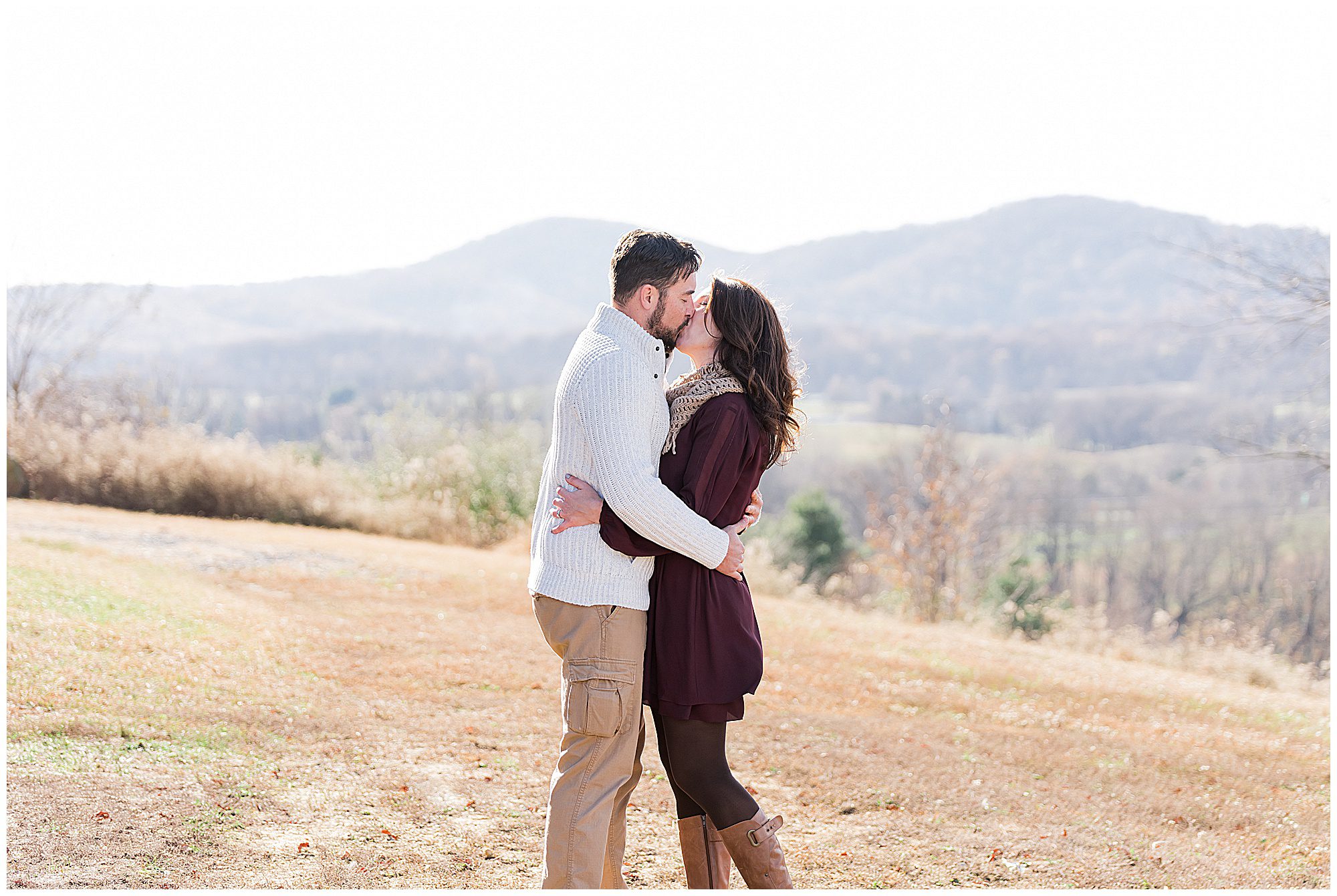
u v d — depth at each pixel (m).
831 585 20.31
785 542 24.70
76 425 14.99
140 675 4.87
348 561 9.84
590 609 2.59
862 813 4.00
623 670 2.60
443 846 3.26
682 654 2.64
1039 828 3.95
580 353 2.66
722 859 2.78
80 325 18.19
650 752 4.66
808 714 5.69
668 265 2.64
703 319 2.76
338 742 4.34
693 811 2.79
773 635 8.34
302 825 3.35
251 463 13.85
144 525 10.88
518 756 4.35
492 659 6.29
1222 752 5.66
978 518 20.23
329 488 14.27
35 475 12.98
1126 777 4.91
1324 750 5.91
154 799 3.41
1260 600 37.66
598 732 2.57
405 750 4.31
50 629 5.37
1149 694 7.48
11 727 3.89
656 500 2.47
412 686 5.48
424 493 15.30
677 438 2.67
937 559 18.33
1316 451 11.77
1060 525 42.19
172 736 4.09
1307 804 4.61
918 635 9.52
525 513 15.41
